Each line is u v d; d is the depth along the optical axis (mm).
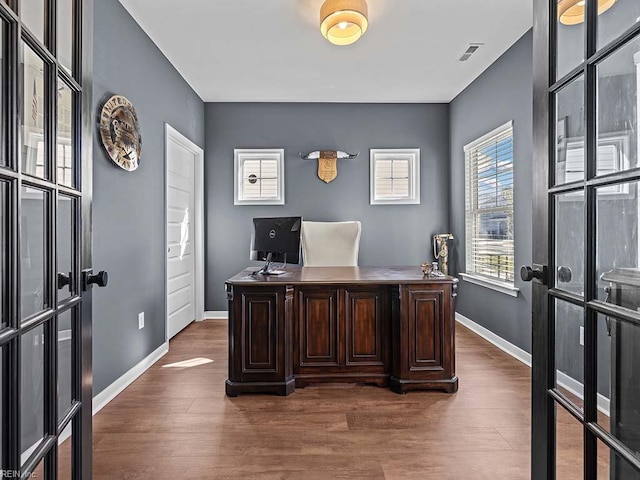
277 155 4926
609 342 890
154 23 3027
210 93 4559
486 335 3914
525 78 3223
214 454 1893
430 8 2850
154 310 3311
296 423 2197
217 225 4875
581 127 996
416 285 2621
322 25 2697
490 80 3828
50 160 1017
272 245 2920
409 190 5000
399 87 4430
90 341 1267
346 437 2045
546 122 1142
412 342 2615
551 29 1125
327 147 4934
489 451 1913
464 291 4492
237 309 2586
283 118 4902
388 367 2723
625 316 828
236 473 1744
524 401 2473
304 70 3924
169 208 3871
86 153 1248
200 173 4637
